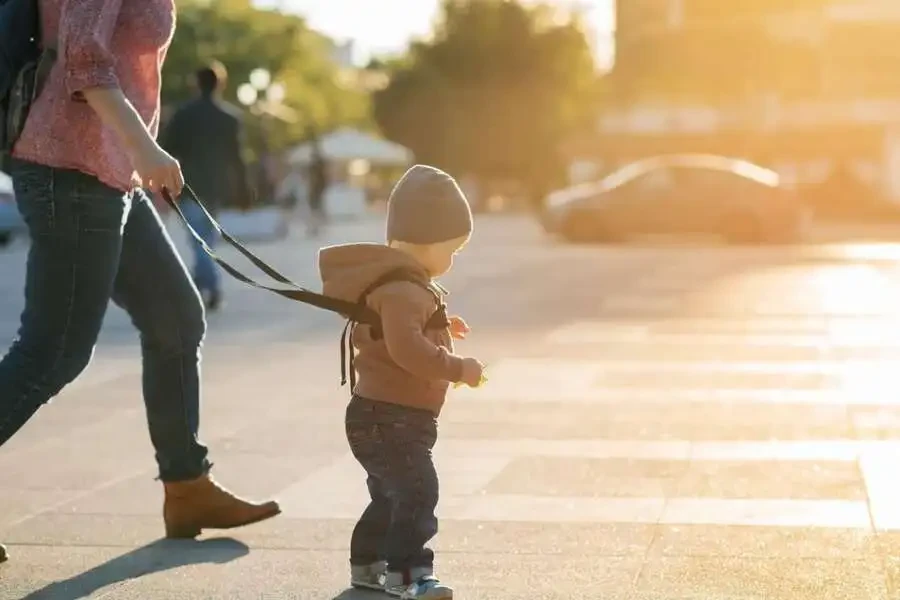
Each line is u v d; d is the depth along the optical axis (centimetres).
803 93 7512
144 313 734
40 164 672
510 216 7194
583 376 1304
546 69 8688
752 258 3088
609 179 4016
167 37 683
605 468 905
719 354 1447
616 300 2069
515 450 968
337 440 1025
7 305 2145
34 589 654
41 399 683
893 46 7419
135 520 795
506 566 684
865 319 1764
